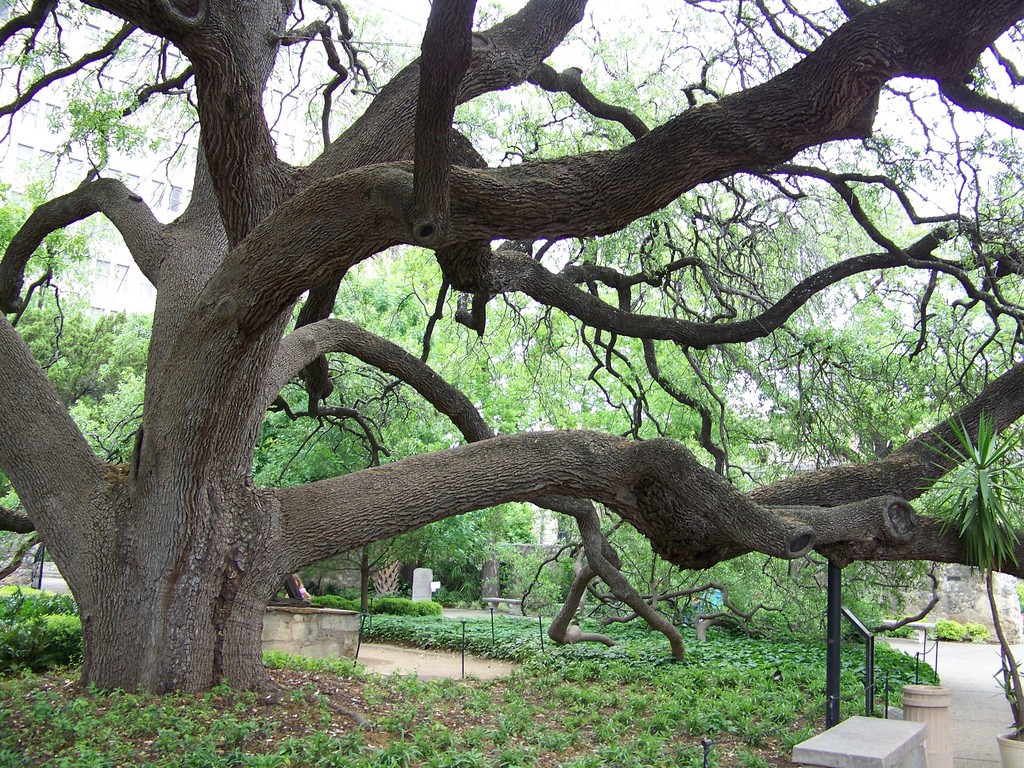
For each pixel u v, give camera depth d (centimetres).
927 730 727
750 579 1766
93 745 595
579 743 824
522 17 796
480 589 2953
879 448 1238
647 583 1772
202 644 753
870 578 1602
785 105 509
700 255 1320
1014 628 2369
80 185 1028
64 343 2427
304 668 987
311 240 575
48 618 1169
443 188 481
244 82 577
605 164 518
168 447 738
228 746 624
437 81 420
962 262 1012
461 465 780
